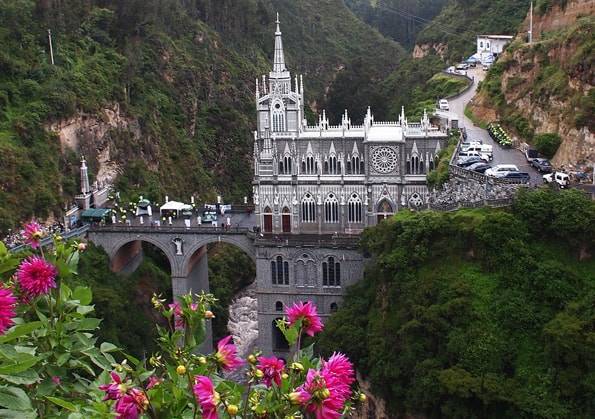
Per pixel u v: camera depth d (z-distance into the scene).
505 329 96.25
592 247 100.06
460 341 96.19
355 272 129.38
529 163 131.38
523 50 167.38
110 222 148.25
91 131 175.12
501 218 103.62
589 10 174.00
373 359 107.94
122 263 148.38
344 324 116.88
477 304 99.44
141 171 188.88
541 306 96.94
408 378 102.06
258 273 133.25
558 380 89.00
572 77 135.00
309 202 135.38
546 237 103.31
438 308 100.88
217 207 153.25
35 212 146.12
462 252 106.88
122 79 199.50
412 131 133.38
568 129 127.94
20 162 147.62
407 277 110.25
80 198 155.75
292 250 130.88
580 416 86.38
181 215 149.88
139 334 134.38
